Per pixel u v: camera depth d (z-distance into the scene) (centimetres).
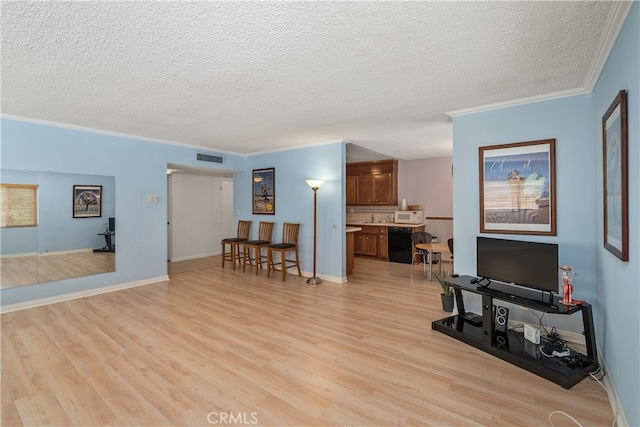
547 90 287
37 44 201
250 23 179
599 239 261
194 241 757
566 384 220
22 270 386
